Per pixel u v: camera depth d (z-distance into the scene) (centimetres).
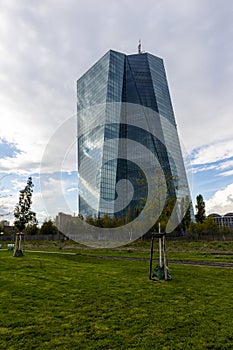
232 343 325
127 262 1172
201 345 321
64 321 404
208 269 915
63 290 606
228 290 602
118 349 312
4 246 3062
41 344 326
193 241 2486
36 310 459
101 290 604
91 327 380
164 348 314
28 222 4062
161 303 498
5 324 391
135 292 584
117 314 436
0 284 681
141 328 375
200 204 3506
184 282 693
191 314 433
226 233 2659
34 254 1639
